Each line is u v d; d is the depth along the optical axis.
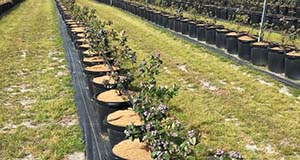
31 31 18.14
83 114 7.13
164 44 14.60
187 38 15.72
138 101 4.85
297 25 15.01
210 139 5.96
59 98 8.14
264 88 8.60
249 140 5.97
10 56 12.58
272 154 5.55
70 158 5.48
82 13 15.10
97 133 6.25
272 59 9.95
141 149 4.39
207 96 8.08
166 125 4.06
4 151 5.73
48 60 11.86
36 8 30.47
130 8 26.84
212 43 14.05
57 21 21.61
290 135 6.11
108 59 8.31
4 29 19.05
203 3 23.27
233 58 11.79
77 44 11.09
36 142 6.02
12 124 6.78
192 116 6.87
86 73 7.62
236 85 8.97
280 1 18.75
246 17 14.38
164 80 9.44
